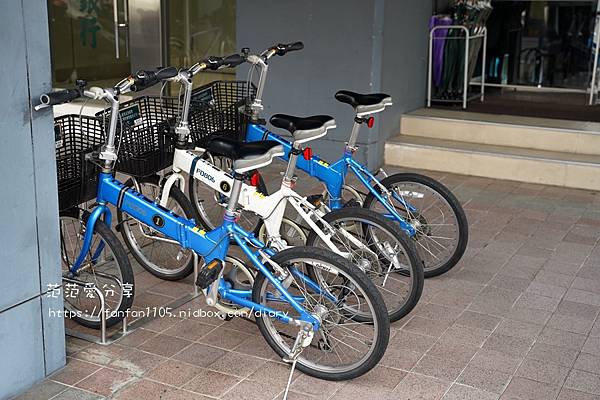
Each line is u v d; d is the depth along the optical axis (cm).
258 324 322
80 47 773
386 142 632
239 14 629
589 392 303
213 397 296
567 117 650
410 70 659
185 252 403
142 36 754
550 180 586
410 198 405
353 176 558
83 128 350
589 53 737
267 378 310
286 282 309
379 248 357
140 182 395
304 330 304
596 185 574
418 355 330
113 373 311
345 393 300
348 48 594
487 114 662
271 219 341
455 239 396
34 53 278
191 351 330
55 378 307
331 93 608
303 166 405
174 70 349
